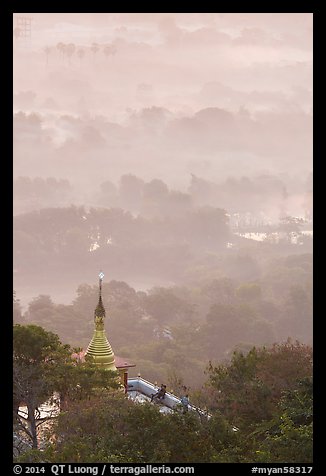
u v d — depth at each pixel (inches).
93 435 2647.6
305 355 3715.6
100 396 3036.4
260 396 3282.5
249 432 3083.2
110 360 3983.8
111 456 2386.8
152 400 3796.8
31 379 3112.7
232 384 3427.7
